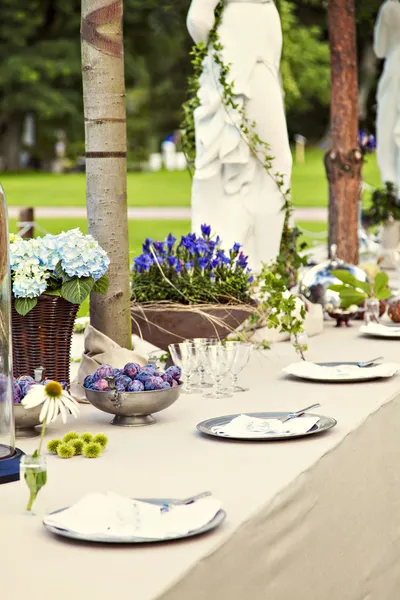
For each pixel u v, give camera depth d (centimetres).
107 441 305
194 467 284
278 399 380
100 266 359
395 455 387
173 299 459
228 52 616
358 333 569
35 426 332
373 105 1241
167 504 238
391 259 976
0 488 265
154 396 333
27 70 3644
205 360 385
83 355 396
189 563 212
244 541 238
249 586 242
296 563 275
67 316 367
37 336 363
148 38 3550
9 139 4128
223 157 623
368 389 398
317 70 3172
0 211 280
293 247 674
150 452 302
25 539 226
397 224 1054
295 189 2939
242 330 495
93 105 401
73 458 296
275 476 275
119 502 232
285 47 1488
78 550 219
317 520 292
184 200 2670
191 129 675
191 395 389
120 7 400
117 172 404
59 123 4066
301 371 420
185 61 2058
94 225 405
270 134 625
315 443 310
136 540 221
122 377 338
